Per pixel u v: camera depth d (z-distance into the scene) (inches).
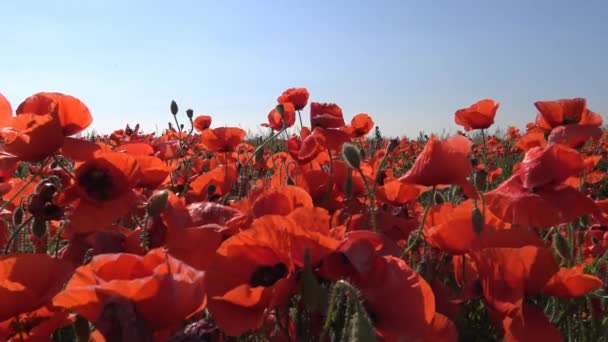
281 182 22.4
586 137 22.8
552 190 14.2
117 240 13.7
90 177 14.8
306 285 9.4
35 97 17.3
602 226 25.4
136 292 8.6
